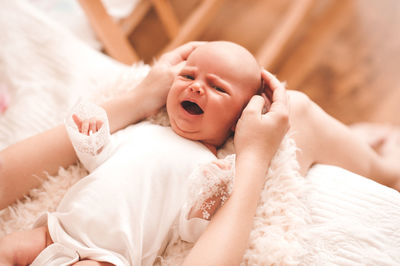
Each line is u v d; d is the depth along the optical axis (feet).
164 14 5.26
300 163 2.63
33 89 3.42
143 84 2.68
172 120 2.51
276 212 2.38
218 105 2.35
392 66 5.15
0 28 3.69
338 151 2.83
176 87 2.42
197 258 1.88
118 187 2.25
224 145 2.70
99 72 3.52
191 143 2.50
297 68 5.23
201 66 2.42
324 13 5.61
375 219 2.40
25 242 2.15
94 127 2.27
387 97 4.92
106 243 2.18
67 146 2.57
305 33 5.50
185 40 4.95
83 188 2.31
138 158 2.35
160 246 2.28
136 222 2.22
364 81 5.07
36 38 3.68
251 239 2.28
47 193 2.58
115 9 4.78
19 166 2.45
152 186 2.31
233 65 2.41
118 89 3.04
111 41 4.39
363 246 2.31
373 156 3.04
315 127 2.74
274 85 2.53
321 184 2.60
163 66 2.68
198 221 2.11
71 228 2.21
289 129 2.63
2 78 3.51
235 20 5.79
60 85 3.45
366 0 5.69
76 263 2.04
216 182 1.98
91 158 2.34
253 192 2.15
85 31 5.23
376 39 5.38
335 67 5.21
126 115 2.65
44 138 2.54
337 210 2.46
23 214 2.56
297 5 4.94
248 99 2.49
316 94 5.03
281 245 2.23
